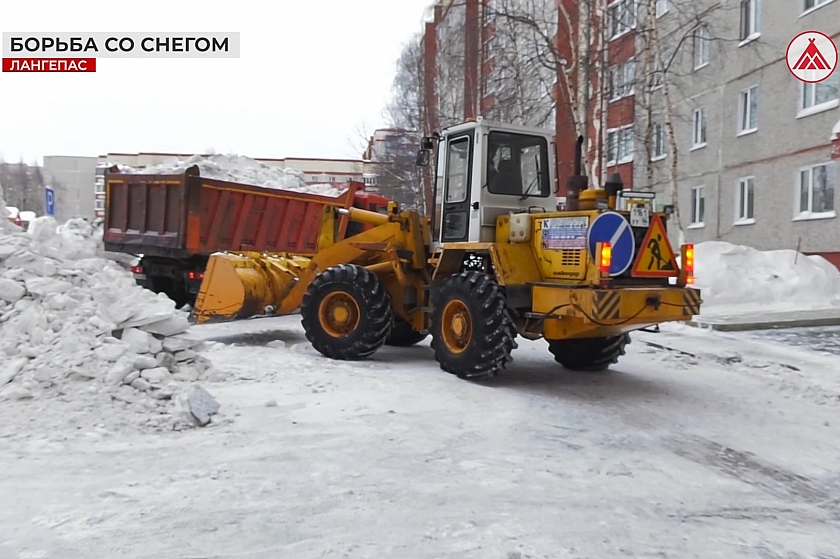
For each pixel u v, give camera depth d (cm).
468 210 783
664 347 987
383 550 341
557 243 704
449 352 760
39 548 334
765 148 1802
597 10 1706
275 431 527
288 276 1000
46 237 1046
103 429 507
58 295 613
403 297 891
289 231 1320
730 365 867
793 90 1702
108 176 1262
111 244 1263
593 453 506
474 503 403
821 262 1459
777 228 1762
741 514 405
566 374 805
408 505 397
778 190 1761
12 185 6069
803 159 1673
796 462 505
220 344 902
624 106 2194
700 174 2059
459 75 2509
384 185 3184
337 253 933
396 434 530
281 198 1290
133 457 462
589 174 1698
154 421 525
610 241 659
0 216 732
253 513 380
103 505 385
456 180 809
